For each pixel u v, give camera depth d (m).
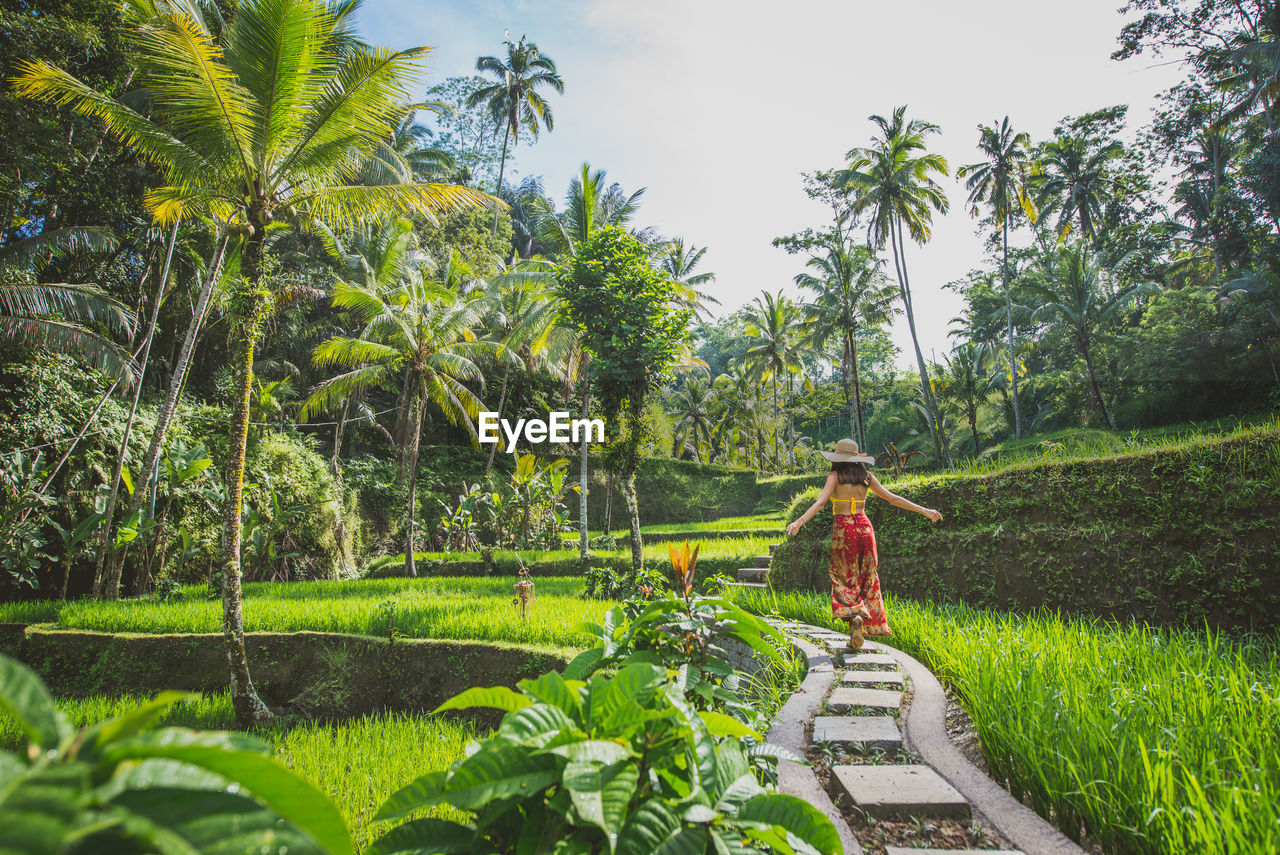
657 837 1.45
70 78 8.00
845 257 30.78
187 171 8.49
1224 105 29.48
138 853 0.85
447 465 30.45
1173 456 6.43
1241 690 3.10
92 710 8.98
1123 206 37.41
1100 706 2.98
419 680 8.68
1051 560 7.15
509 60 36.41
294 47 7.91
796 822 1.62
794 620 7.20
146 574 16.03
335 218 9.56
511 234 38.00
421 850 1.63
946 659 4.42
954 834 2.39
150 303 19.31
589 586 12.61
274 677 9.44
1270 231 28.31
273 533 17.98
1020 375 41.94
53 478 14.58
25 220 15.38
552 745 1.49
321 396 19.98
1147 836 2.11
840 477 5.53
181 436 17.97
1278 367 25.39
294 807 0.99
